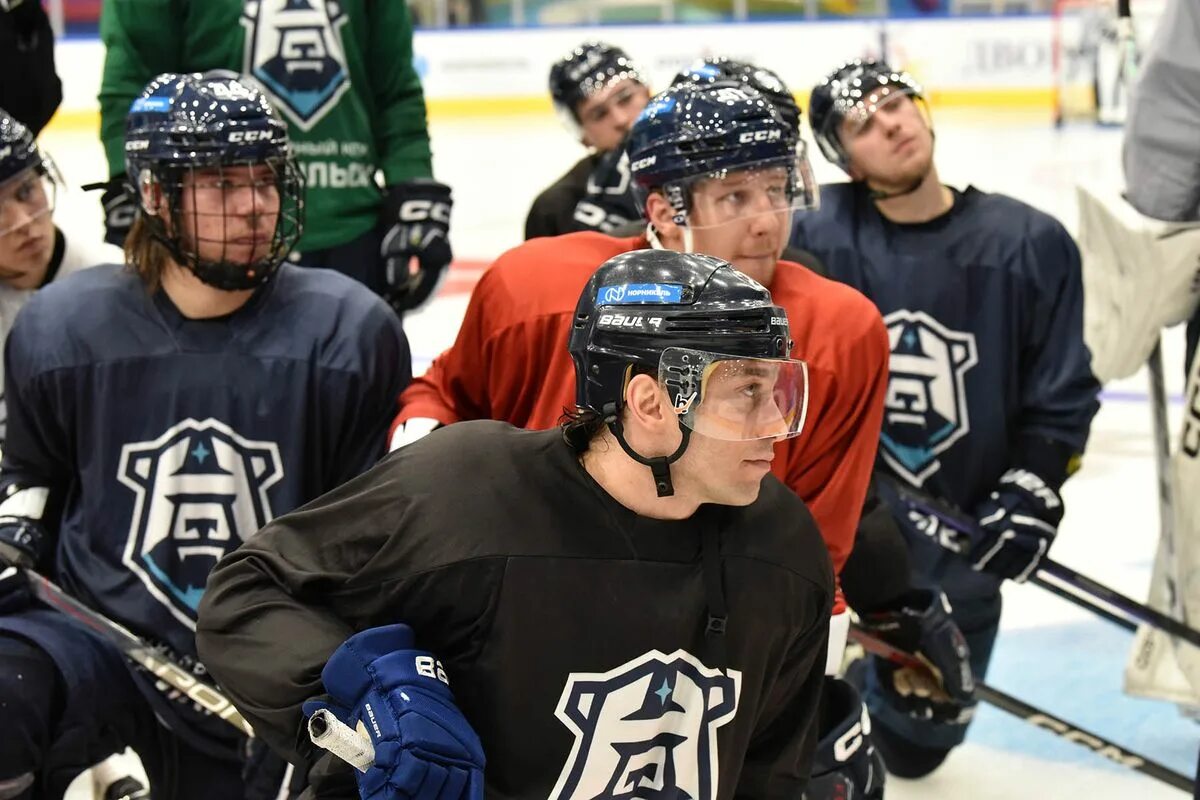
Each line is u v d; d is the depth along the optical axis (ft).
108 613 22.65
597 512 15.74
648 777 16.44
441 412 23.04
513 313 22.15
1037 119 118.21
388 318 23.54
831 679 20.72
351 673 14.99
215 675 16.44
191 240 21.76
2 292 27.20
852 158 29.09
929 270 29.48
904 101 28.66
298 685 15.57
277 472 22.67
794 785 17.99
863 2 126.00
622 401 15.47
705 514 16.10
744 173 20.67
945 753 30.58
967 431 29.63
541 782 15.98
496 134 115.24
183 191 21.52
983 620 31.50
